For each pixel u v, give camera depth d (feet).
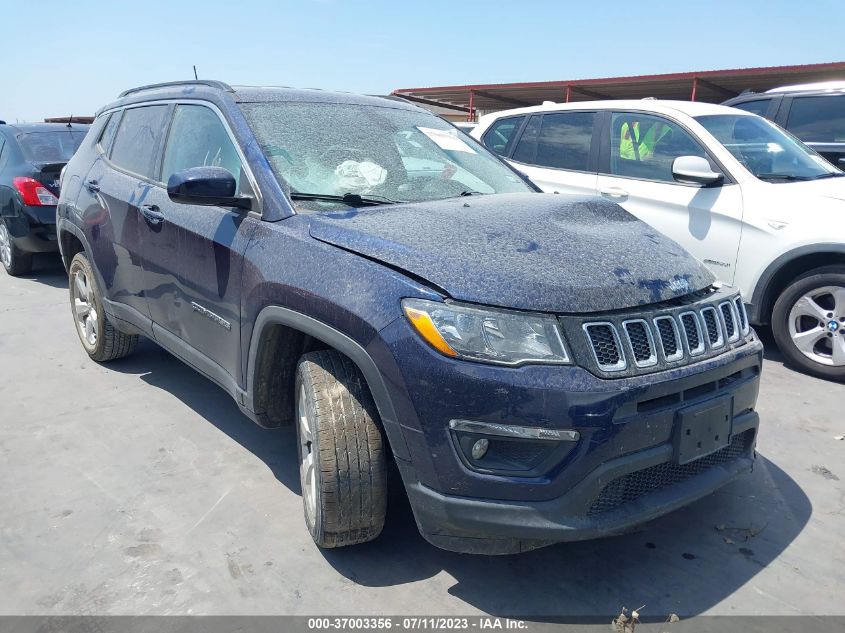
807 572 8.87
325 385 8.58
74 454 12.00
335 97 12.57
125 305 14.06
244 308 9.73
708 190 17.19
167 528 9.81
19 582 8.66
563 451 7.33
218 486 10.96
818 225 15.29
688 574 8.85
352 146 11.29
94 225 14.61
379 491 8.54
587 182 19.57
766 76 48.98
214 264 10.50
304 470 9.39
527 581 8.73
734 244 16.58
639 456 7.59
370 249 8.39
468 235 8.64
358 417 8.42
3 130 27.22
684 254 9.60
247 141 10.63
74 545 9.39
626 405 7.41
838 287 15.08
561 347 7.43
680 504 8.10
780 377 15.70
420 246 8.29
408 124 12.71
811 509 10.33
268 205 9.86
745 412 8.99
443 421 7.45
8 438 12.60
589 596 8.44
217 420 13.43
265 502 10.49
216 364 11.03
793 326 15.89
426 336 7.47
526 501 7.44
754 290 16.35
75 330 19.40
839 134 23.36
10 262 26.35
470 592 8.52
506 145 22.24
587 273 8.06
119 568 8.93
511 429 7.30
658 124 18.74
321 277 8.46
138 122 14.37
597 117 20.04
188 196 9.74
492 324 7.43
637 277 8.31
